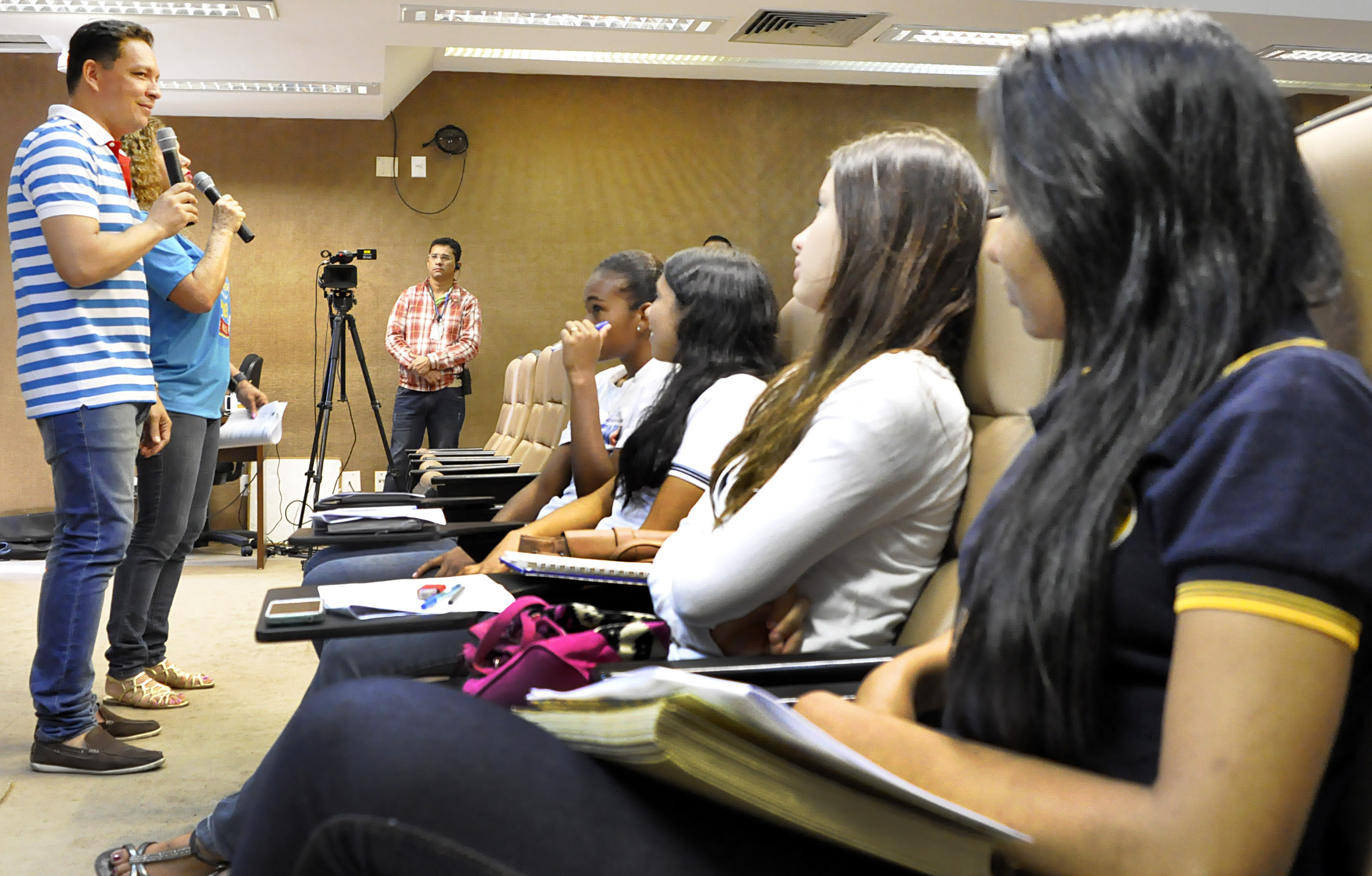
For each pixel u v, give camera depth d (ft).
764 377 4.77
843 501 2.96
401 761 1.54
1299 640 1.41
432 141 21.85
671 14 16.92
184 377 7.73
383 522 5.85
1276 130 1.69
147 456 7.54
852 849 1.62
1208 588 1.47
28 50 17.80
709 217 22.84
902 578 3.22
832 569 3.23
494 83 22.08
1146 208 1.70
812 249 3.54
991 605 1.76
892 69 21.53
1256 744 1.40
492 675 3.23
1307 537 1.42
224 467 17.75
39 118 18.28
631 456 4.94
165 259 7.41
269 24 16.31
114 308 6.70
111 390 6.60
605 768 1.64
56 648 6.68
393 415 21.70
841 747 1.44
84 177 6.51
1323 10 17.16
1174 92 1.69
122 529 6.79
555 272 22.41
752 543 2.98
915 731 1.81
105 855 4.69
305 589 3.82
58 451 6.59
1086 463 1.69
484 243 22.16
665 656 3.64
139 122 7.00
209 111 20.90
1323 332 1.98
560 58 20.90
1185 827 1.43
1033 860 1.59
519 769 1.57
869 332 3.26
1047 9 16.80
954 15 17.22
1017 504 1.78
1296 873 1.64
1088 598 1.66
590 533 4.24
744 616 3.21
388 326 20.49
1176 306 1.67
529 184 22.27
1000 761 1.69
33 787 6.46
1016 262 1.93
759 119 22.86
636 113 22.54
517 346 22.36
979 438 3.28
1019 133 1.83
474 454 11.57
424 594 3.73
